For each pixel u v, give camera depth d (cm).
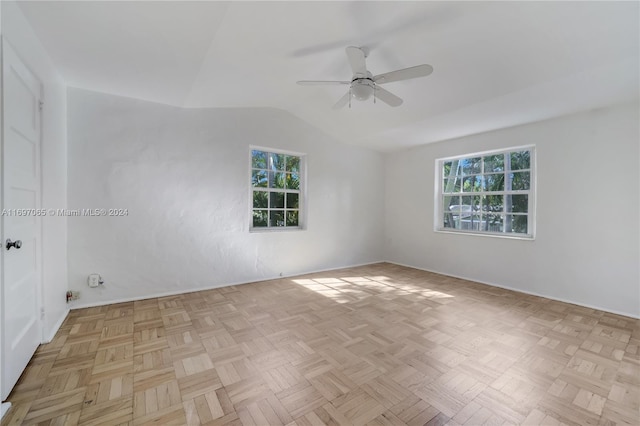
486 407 157
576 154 324
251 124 400
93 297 302
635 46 209
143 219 327
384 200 562
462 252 435
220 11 188
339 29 226
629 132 290
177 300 325
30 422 143
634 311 287
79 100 292
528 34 216
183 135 350
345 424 144
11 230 163
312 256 466
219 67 269
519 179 382
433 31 227
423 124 382
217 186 374
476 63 257
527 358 208
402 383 178
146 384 174
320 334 243
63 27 192
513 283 377
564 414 153
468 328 257
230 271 387
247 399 162
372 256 546
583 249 319
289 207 455
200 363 198
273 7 196
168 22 192
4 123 154
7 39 158
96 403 157
